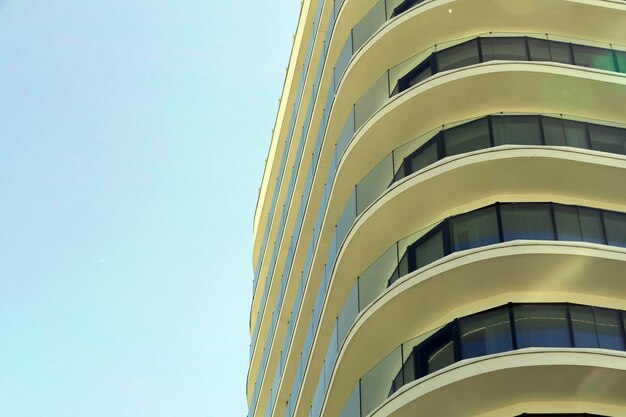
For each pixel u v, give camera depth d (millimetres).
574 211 28703
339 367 30594
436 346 27156
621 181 29453
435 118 31859
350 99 35812
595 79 31062
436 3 32688
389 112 31906
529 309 26656
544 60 31984
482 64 31031
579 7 32438
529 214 28500
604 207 29938
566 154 29188
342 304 33500
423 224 30766
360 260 32000
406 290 28125
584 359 25328
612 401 25938
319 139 38844
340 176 33969
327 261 34625
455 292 28031
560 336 26250
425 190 29812
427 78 31656
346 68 35188
